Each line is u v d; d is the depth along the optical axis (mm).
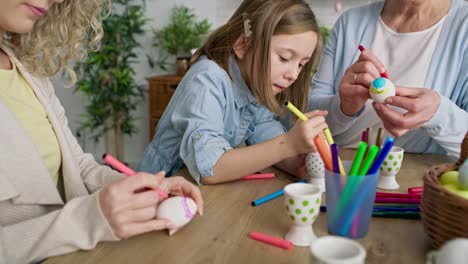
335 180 596
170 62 3221
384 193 771
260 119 1283
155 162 1162
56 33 1008
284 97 1277
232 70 1133
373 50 1383
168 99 2865
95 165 997
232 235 633
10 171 748
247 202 778
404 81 1328
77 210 603
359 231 612
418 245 599
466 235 511
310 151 873
